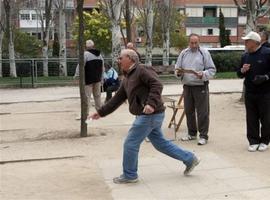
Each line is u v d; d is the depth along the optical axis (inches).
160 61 1209.4
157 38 2007.9
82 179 292.5
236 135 416.8
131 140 275.7
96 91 528.7
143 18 1566.2
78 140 412.2
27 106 698.8
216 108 606.2
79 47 422.6
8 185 284.0
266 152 346.6
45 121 542.6
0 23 1417.3
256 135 354.0
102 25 1913.1
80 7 420.5
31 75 1058.7
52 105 698.2
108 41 1921.8
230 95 776.9
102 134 436.5
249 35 341.4
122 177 281.6
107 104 279.6
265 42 356.8
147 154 346.0
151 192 263.3
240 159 327.9
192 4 3100.4
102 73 530.0
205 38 3125.0
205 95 378.0
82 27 421.4
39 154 362.0
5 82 1058.1
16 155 360.8
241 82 1061.1
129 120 517.7
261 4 677.3
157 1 1697.8
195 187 269.4
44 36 1409.9
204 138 380.2
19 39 1929.1
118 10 1007.6
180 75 386.3
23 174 308.0
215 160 325.7
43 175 304.2
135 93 267.3
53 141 412.8
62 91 926.4
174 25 1962.4
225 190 263.0
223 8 3112.7
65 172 309.6
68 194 264.8
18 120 559.8
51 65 1190.3
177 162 322.7
